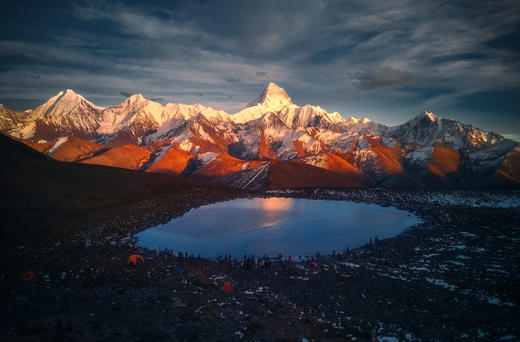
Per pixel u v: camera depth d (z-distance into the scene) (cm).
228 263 4575
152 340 1934
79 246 4934
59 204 7531
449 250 4975
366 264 4422
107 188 10094
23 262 3903
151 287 3144
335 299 2992
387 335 2195
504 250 4809
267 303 2827
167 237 6353
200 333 2106
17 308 2341
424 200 10569
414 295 3083
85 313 2344
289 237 6450
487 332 2202
